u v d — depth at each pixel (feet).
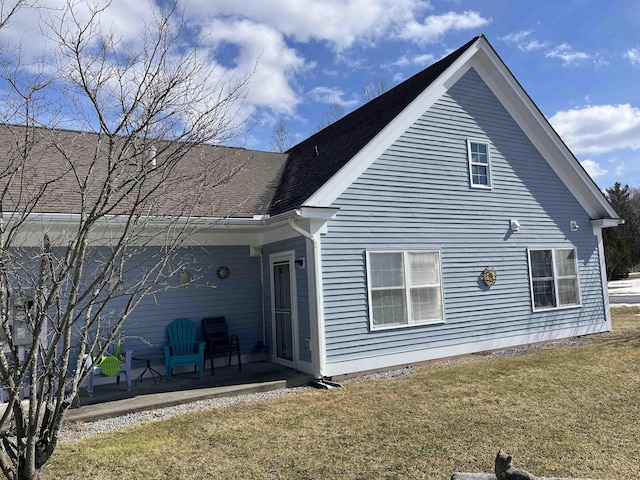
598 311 40.14
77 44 11.67
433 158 32.07
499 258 34.73
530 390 22.52
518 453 15.02
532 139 37.40
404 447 15.93
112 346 27.99
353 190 28.50
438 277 31.60
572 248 39.11
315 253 26.89
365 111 39.22
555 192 38.50
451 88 33.45
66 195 23.40
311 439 17.10
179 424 19.43
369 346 28.30
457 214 32.86
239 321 32.45
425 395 22.36
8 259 10.60
